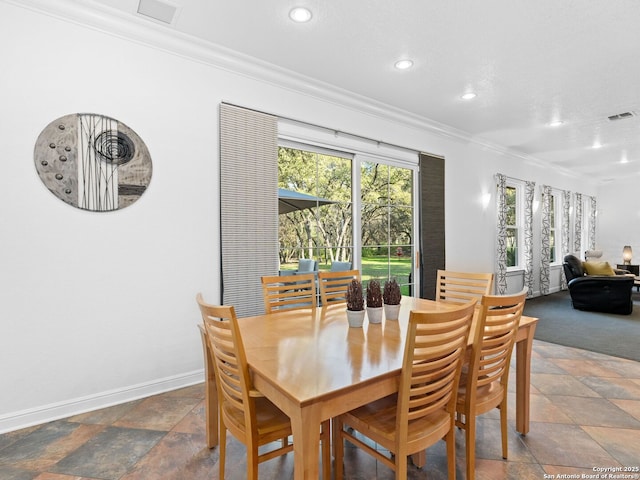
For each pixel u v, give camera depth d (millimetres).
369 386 1290
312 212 3582
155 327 2607
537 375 2977
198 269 2803
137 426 2162
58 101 2246
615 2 2203
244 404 1380
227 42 2713
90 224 2354
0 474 1723
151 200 2590
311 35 2607
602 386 2756
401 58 2928
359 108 3838
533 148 5875
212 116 2875
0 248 2074
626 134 5074
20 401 2135
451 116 4316
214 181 2887
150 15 2387
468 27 2486
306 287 2605
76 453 1892
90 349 2357
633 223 8484
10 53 2102
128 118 2496
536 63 3000
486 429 2172
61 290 2258
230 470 1773
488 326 1683
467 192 5250
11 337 2109
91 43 2361
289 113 3324
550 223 7516
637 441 2018
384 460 1436
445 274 2869
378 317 2021
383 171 4195
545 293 6930
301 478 1146
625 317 5035
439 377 1479
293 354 1522
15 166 2113
